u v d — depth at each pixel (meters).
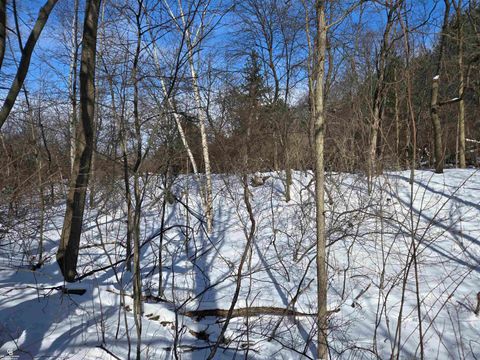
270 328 4.72
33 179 6.67
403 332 4.54
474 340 4.27
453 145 15.48
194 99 7.56
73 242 5.64
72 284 5.19
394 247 6.67
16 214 6.64
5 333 4.12
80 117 5.63
